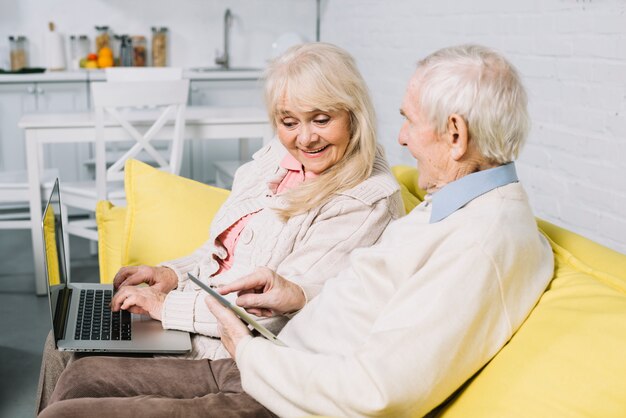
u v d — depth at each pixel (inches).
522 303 51.1
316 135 68.3
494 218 50.8
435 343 48.3
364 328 55.6
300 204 69.5
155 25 226.1
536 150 125.1
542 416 45.1
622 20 103.6
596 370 44.9
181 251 88.0
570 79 115.6
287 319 67.2
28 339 127.0
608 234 109.4
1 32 216.1
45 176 152.3
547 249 56.8
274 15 232.8
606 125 108.1
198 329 70.5
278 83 67.6
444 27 153.6
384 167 72.7
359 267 56.9
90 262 168.2
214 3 228.5
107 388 61.4
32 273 160.9
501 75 51.0
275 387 52.8
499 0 133.3
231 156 215.5
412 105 53.6
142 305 72.5
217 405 57.9
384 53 183.9
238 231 76.0
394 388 47.7
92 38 221.3
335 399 49.4
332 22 220.4
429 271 50.0
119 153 189.3
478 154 52.4
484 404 48.1
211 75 212.2
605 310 47.8
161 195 90.4
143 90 140.9
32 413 102.4
